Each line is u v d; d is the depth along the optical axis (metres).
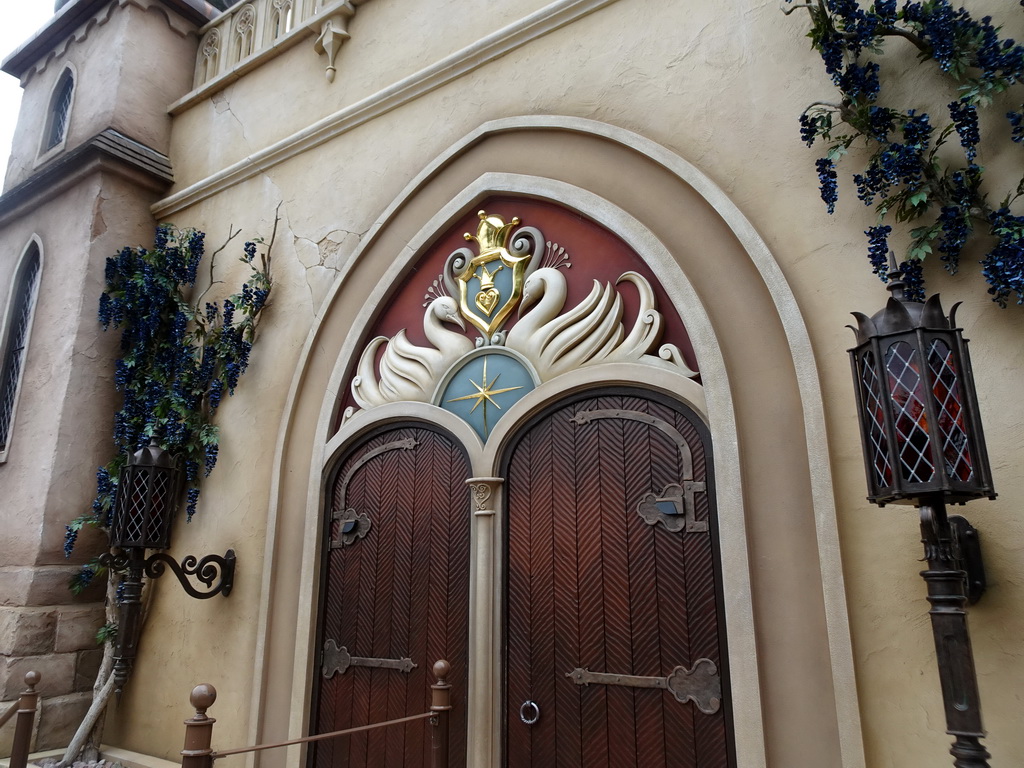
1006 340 2.53
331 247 4.68
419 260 4.35
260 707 4.03
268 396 4.66
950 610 1.98
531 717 3.30
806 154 3.12
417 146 4.48
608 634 3.22
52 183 5.93
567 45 4.04
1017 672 2.29
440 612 3.72
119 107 5.81
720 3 3.56
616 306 3.55
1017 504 2.40
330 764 3.87
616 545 3.30
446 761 3.29
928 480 2.01
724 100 3.42
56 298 5.53
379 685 3.82
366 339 4.41
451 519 3.82
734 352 3.11
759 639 2.77
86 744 4.44
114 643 4.63
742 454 2.96
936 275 2.71
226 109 5.74
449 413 3.90
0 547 5.09
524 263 3.92
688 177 3.37
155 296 5.24
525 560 3.53
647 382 3.31
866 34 2.84
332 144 4.92
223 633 4.34
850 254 2.91
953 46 2.70
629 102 3.72
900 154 2.71
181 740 4.32
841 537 2.68
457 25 4.56
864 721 2.52
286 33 5.41
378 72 4.87
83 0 6.36
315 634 4.07
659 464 3.27
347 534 4.17
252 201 5.23
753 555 2.86
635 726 3.07
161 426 4.83
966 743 1.90
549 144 3.96
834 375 2.83
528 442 3.67
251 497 4.51
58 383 5.17
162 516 4.33
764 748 2.65
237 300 4.89
